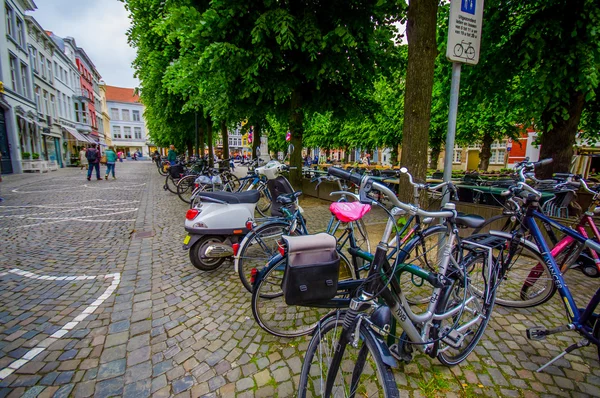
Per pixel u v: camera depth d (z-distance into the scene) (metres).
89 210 7.83
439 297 1.99
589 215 2.69
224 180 8.45
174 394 1.98
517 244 2.61
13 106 18.16
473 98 7.20
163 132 22.23
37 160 19.67
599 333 1.97
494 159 28.95
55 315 2.93
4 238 5.37
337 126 19.20
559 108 5.56
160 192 11.12
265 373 2.14
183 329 2.69
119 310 3.02
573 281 3.41
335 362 1.54
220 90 7.82
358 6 6.29
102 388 2.03
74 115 33.47
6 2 18.47
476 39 2.96
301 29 5.78
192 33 5.92
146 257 4.46
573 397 1.89
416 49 3.81
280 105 8.29
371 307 1.55
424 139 3.93
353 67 7.07
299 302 1.73
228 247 3.69
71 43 36.06
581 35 4.93
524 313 2.84
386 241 1.64
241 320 2.81
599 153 12.10
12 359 2.31
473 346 2.22
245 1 5.75
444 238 2.27
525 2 5.55
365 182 1.63
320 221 6.14
